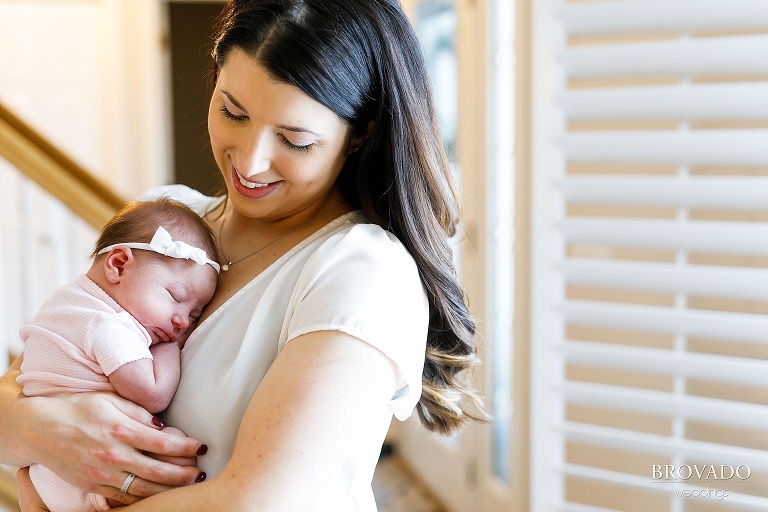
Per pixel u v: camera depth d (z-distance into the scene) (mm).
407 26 1168
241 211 1188
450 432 1417
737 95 1652
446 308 1235
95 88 4465
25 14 4348
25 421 1074
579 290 2215
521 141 2020
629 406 1816
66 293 1189
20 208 2957
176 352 1167
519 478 2141
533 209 1884
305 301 1054
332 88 1071
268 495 921
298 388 970
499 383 2941
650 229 1765
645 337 2045
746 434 1761
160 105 4559
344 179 1268
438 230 1226
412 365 1076
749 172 1756
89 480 1039
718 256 1853
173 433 1088
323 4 1081
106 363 1099
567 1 1929
